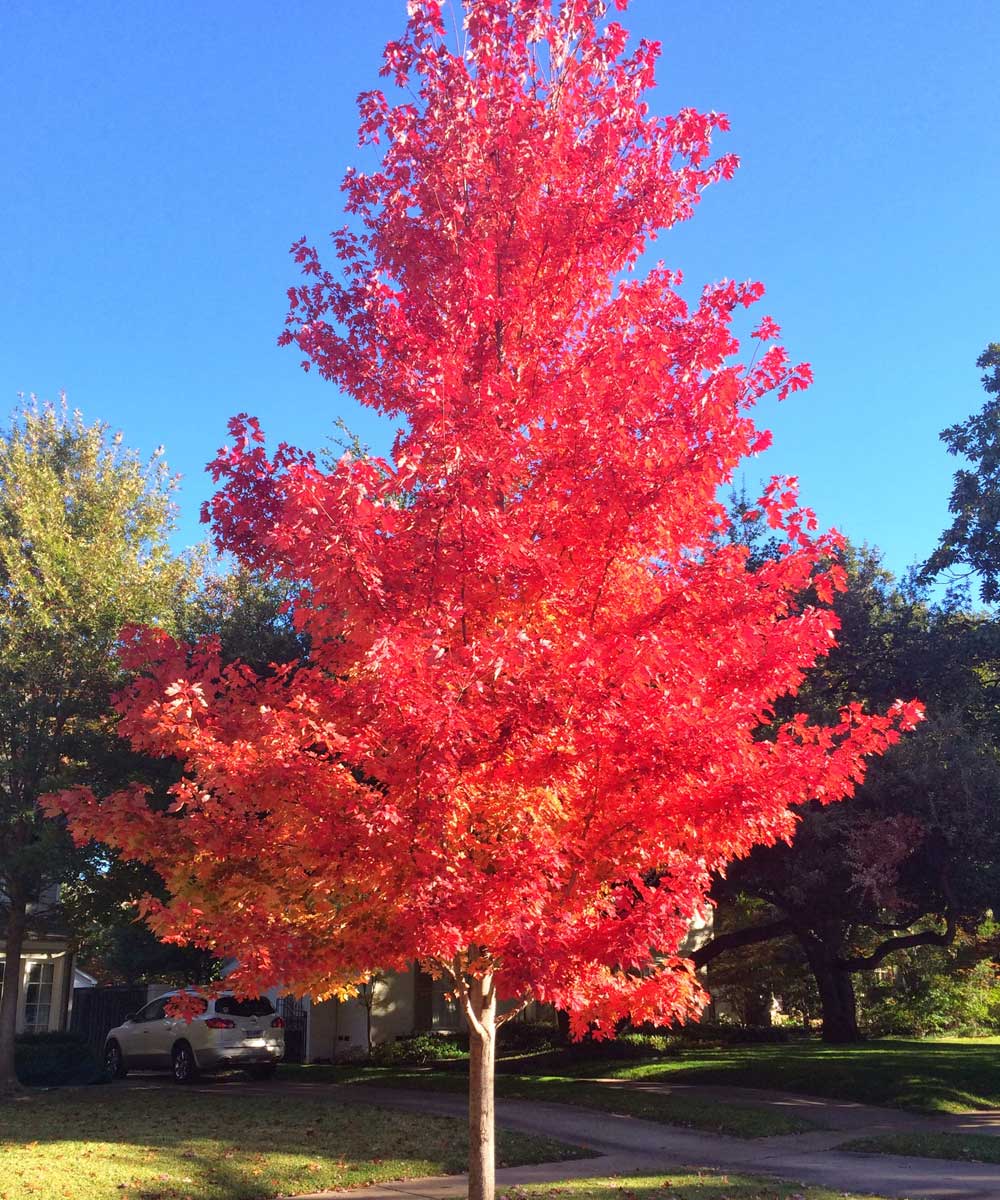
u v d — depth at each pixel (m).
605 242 7.20
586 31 7.59
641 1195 8.87
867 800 15.54
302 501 5.54
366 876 5.68
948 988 28.80
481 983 6.57
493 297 6.89
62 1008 23.38
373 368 7.45
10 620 16.67
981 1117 13.95
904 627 17.95
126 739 16.39
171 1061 18.56
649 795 5.96
